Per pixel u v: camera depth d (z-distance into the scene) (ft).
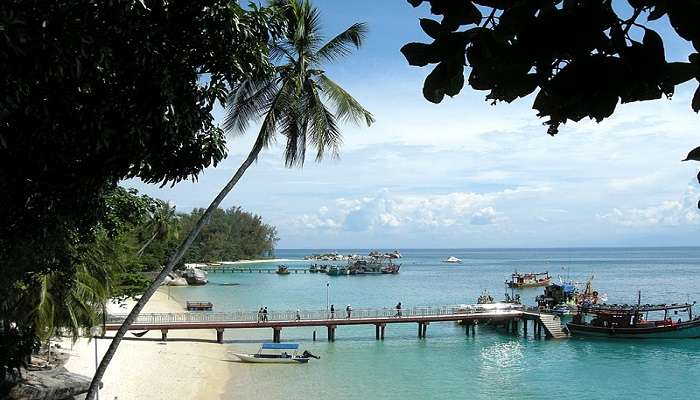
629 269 474.90
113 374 101.09
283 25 38.52
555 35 7.05
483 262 654.94
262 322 138.62
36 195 34.45
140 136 31.30
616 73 7.12
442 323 172.35
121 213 53.21
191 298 243.81
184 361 115.44
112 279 81.41
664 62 7.01
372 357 124.67
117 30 28.84
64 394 63.62
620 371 112.47
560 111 7.68
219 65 34.32
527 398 94.32
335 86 63.36
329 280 349.41
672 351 131.03
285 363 117.29
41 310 64.69
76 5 26.89
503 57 7.49
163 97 31.60
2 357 46.80
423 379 106.01
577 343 141.59
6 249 36.50
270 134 58.23
